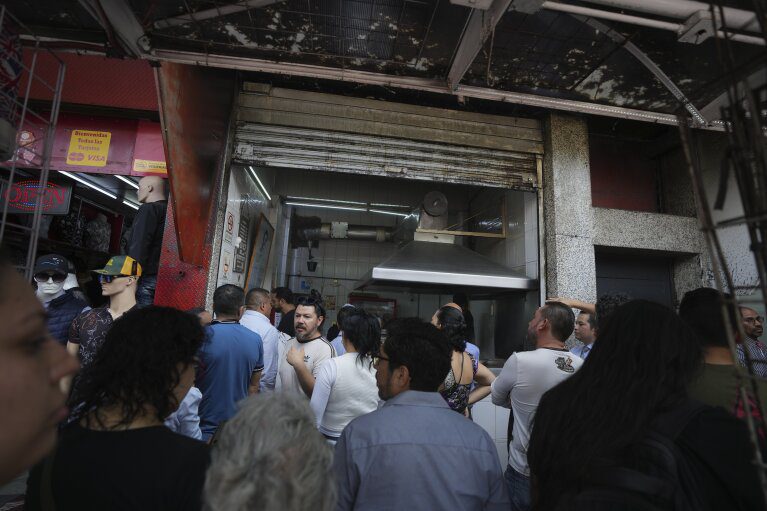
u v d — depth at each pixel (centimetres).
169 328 103
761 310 204
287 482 58
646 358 90
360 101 379
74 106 337
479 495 111
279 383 289
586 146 397
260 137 362
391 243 668
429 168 383
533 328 207
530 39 225
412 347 132
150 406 95
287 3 205
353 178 628
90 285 438
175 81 249
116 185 423
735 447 77
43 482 81
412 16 212
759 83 57
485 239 543
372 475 109
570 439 86
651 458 77
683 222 405
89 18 220
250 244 434
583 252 377
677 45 215
